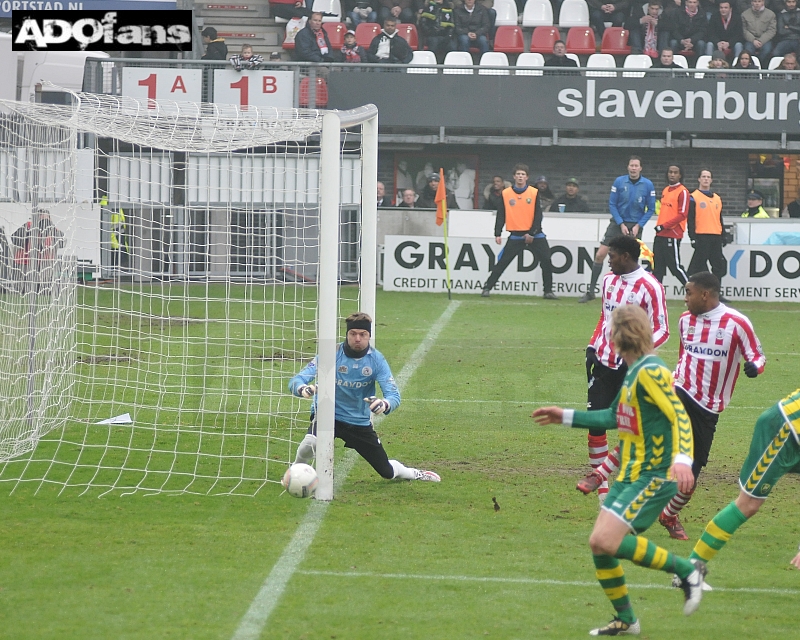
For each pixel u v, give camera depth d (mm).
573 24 76625
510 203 53500
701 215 52031
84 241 27625
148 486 20656
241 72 58656
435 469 22484
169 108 27141
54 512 18703
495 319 46219
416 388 31844
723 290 55344
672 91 62594
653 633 13461
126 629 13180
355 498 20000
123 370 33406
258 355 37062
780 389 32219
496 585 15195
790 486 21812
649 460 13375
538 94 62844
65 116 23203
